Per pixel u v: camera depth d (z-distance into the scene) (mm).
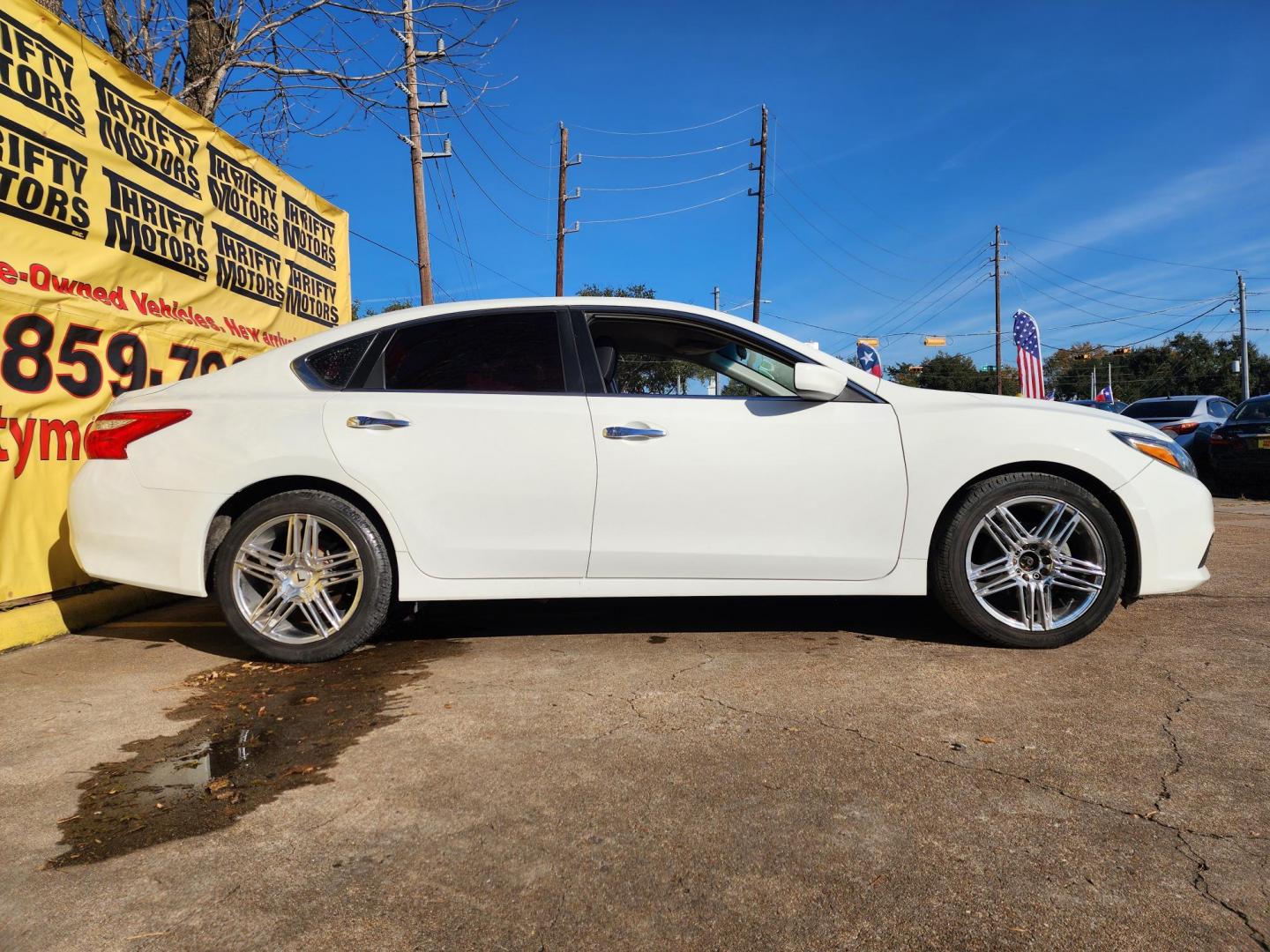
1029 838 1995
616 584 3516
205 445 3465
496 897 1789
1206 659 3355
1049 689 3025
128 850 2002
